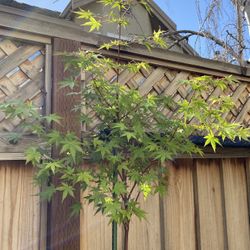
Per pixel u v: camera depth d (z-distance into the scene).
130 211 1.20
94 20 1.40
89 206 1.55
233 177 2.12
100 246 1.57
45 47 1.51
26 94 1.44
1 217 1.36
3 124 1.38
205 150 1.96
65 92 1.48
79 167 1.28
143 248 1.70
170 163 1.87
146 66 1.48
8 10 1.40
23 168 1.44
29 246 1.39
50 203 1.40
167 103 1.38
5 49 1.42
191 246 1.87
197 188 1.96
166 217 1.80
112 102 1.26
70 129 1.46
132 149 1.24
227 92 2.08
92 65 1.27
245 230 2.11
